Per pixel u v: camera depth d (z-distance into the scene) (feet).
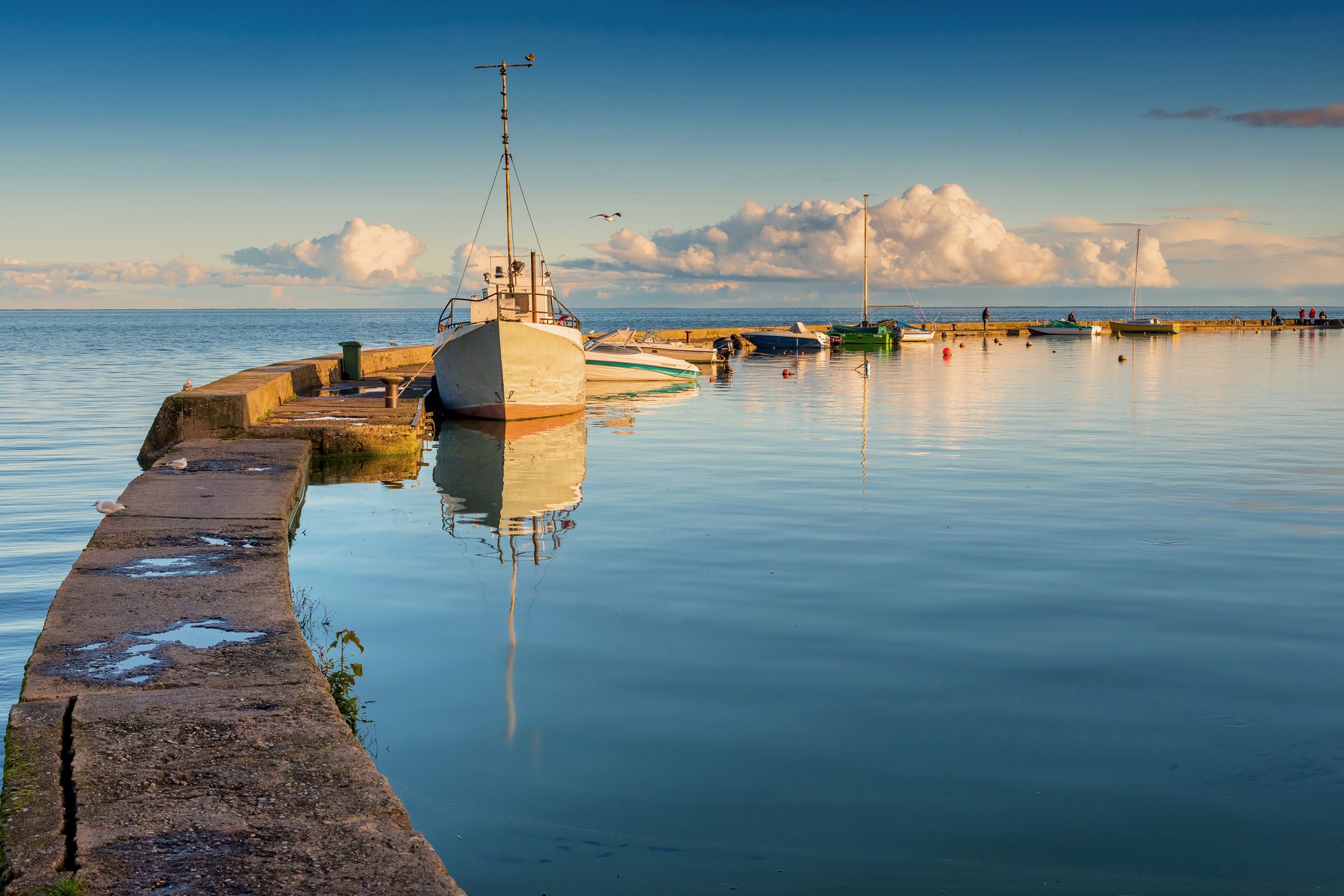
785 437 78.07
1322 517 46.93
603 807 19.53
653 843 18.25
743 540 42.47
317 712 18.69
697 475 60.08
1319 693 25.38
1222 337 264.11
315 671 21.09
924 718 23.79
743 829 18.72
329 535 43.57
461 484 57.26
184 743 17.21
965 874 17.25
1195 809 19.44
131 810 14.87
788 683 25.90
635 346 138.82
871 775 20.86
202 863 13.50
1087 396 110.52
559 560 38.99
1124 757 21.71
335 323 615.57
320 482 58.13
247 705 18.95
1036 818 19.11
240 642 22.70
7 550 40.16
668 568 37.68
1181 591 34.53
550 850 18.02
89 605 25.36
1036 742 22.45
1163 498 51.78
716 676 26.37
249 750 17.01
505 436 79.36
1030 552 40.19
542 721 23.53
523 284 88.33
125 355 202.08
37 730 17.63
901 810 19.42
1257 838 18.43
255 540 33.09
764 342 213.46
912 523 45.80
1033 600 33.42
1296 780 20.67
